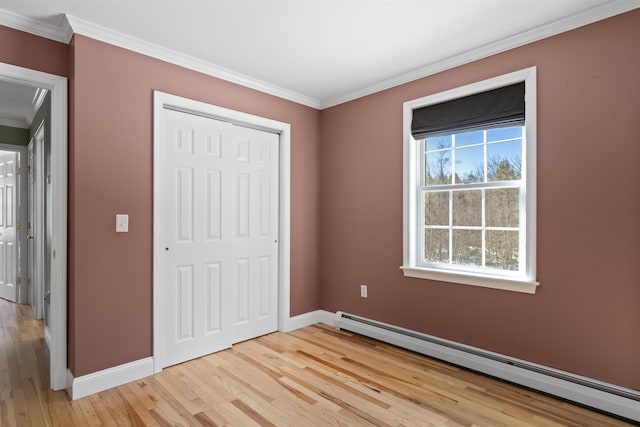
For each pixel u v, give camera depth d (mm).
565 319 2201
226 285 3006
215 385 2354
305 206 3660
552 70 2256
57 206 2260
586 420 1951
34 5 2008
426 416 1995
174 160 2682
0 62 2064
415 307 2975
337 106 3633
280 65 2871
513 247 2496
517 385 2340
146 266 2498
